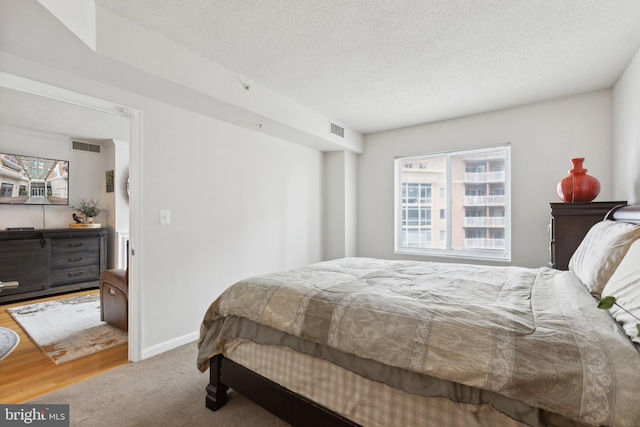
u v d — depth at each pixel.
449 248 3.89
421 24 1.96
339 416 1.34
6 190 4.20
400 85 2.85
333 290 1.57
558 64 2.46
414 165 4.17
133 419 1.70
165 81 2.14
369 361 1.22
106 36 1.79
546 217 3.20
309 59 2.39
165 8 1.80
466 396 1.01
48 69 1.93
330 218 4.42
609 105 2.89
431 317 1.19
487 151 3.63
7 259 3.88
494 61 2.42
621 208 2.01
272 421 1.69
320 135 3.62
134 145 2.37
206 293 2.89
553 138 3.15
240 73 2.62
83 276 4.56
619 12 1.84
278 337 1.52
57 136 4.66
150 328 2.47
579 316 1.09
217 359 1.81
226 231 3.09
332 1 1.75
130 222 2.39
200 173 2.84
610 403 0.80
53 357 2.45
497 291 1.57
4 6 1.35
